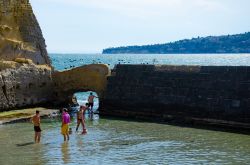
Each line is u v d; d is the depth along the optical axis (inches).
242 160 849.5
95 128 1226.6
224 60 7071.9
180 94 1344.7
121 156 882.1
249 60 6934.1
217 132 1160.8
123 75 1507.1
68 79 1659.7
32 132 1150.3
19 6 1684.3
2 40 1560.0
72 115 1498.5
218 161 840.9
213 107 1259.8
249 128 1177.4
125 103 1478.8
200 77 1309.1
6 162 833.5
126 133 1146.7
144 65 1464.1
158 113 1391.5
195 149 950.4
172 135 1117.7
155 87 1411.2
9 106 1467.8
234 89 1224.8
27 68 1562.5
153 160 848.9
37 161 840.9
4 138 1069.8
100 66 1583.4
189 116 1312.7
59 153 908.6
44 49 1754.4
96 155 891.4
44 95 1637.6
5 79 1453.0
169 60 7224.4
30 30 1700.3
